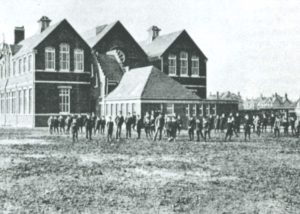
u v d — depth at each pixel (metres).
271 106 143.00
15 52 69.81
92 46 69.38
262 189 15.54
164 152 27.50
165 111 55.38
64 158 24.25
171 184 16.41
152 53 75.69
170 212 12.37
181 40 74.00
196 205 13.17
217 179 17.53
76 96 63.62
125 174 18.67
